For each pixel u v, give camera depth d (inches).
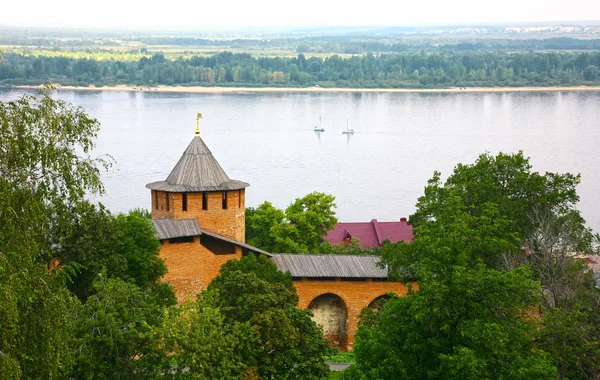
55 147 1417.3
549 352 1977.1
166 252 2696.9
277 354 2090.3
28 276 1299.2
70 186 1445.6
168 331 1915.6
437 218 2359.7
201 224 2903.5
